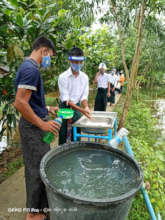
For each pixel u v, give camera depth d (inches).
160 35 238.7
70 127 100.3
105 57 327.0
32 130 66.2
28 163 69.2
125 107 172.7
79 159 65.8
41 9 105.0
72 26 144.3
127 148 89.7
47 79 158.1
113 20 189.6
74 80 100.2
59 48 128.1
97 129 98.0
